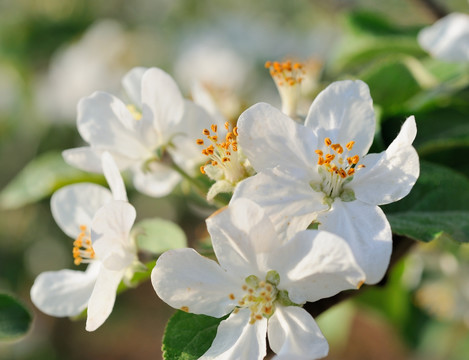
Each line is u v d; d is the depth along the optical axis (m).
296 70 0.31
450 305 0.47
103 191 0.32
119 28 0.74
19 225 0.81
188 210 0.82
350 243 0.27
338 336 0.47
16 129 0.76
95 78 0.72
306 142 0.27
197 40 0.78
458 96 0.34
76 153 0.31
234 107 0.38
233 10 0.84
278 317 0.27
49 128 0.75
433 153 0.33
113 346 1.05
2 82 0.76
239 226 0.26
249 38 0.78
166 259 0.27
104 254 0.28
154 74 0.30
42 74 0.76
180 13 0.83
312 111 0.28
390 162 0.27
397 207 0.30
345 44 0.40
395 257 0.30
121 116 0.30
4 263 0.81
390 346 1.03
